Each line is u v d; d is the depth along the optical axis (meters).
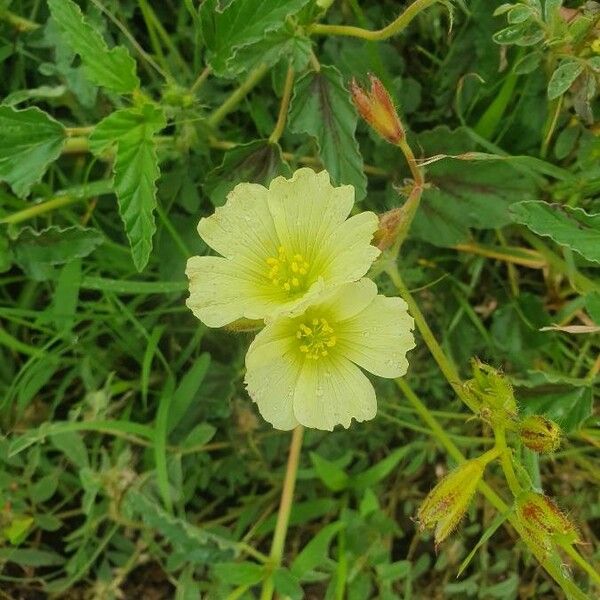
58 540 0.19
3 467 0.18
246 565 0.17
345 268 0.13
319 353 0.14
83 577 0.19
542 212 0.15
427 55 0.19
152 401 0.19
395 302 0.14
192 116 0.17
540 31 0.15
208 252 0.18
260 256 0.14
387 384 0.19
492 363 0.19
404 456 0.19
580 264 0.18
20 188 0.16
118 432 0.18
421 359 0.19
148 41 0.20
